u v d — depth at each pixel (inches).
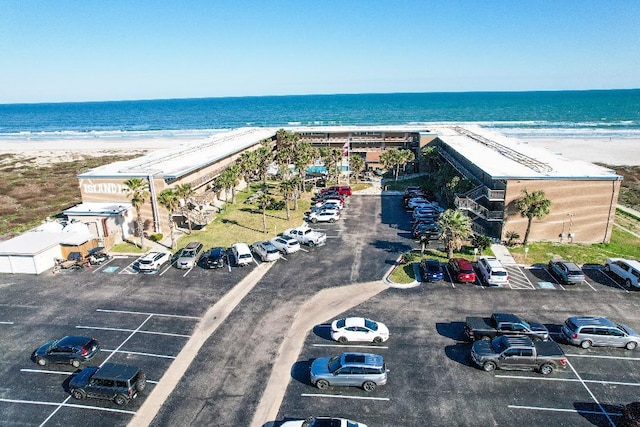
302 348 1087.6
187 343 1114.1
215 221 2114.9
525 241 1742.1
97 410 887.7
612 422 839.1
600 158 3900.1
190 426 838.5
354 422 799.7
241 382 964.6
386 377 947.3
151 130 7824.8
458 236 1523.1
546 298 1323.8
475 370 998.4
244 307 1290.6
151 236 1879.9
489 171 1792.6
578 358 1045.2
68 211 1861.5
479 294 1352.1
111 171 1990.7
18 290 1424.7
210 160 2279.8
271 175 3125.0
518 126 6717.5
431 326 1178.0
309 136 3444.9
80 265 1584.6
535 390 930.7
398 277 1466.5
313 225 2054.6
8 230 2139.5
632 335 1069.8
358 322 1124.5
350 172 3075.8
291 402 902.4
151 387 951.0
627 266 1406.3
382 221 2101.4
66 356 1021.2
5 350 1096.2
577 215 1715.1
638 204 2485.2
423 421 844.0
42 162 4375.0
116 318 1239.5
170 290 1408.7
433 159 2913.4
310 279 1470.2
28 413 882.8
